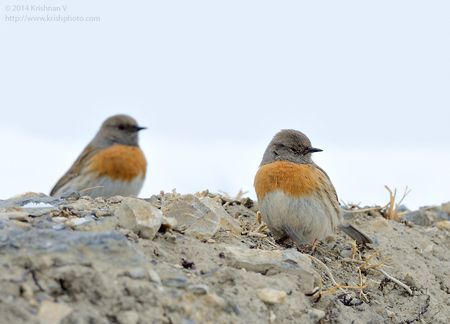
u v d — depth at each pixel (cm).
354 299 1235
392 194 1725
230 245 1201
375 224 1614
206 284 1026
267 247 1299
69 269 920
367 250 1482
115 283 931
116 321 896
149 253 1065
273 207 1455
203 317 953
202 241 1191
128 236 1084
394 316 1255
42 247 957
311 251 1426
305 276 1120
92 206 1234
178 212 1213
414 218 1817
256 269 1116
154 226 1112
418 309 1302
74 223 1109
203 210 1218
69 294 908
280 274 1117
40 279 908
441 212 1898
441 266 1480
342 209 1612
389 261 1439
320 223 1464
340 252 1456
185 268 1069
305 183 1456
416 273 1410
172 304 941
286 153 1504
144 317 912
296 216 1452
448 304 1369
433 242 1606
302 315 1060
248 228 1439
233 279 1050
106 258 966
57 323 854
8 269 911
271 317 1023
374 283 1328
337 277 1324
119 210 1132
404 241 1556
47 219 1134
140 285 940
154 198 1361
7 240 971
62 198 1361
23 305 866
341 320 1130
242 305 1009
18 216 1120
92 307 900
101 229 1096
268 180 1462
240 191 1617
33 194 1380
